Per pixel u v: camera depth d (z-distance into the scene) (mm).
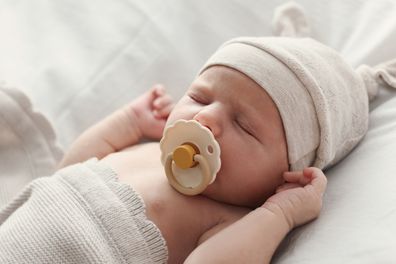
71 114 1304
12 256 901
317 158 1026
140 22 1395
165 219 980
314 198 932
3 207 1036
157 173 1052
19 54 1384
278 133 969
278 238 905
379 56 1220
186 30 1376
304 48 1046
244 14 1368
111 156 1139
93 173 1001
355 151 1086
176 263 970
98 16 1431
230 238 888
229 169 964
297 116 978
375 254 796
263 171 977
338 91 1036
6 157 1222
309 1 1347
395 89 1166
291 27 1295
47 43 1400
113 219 936
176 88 1329
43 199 959
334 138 1024
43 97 1310
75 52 1374
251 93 967
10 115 1211
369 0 1322
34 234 916
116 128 1231
